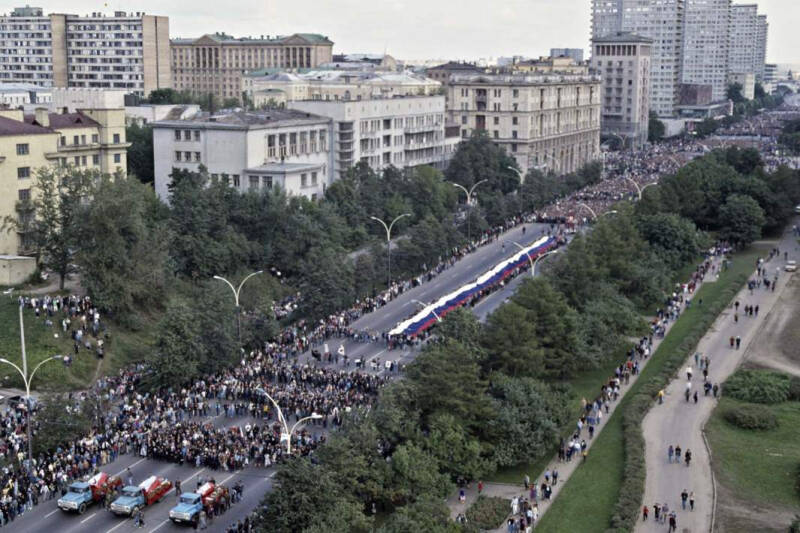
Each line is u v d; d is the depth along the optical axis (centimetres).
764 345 17312
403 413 11762
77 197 17575
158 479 11288
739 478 12025
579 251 17800
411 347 16825
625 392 15075
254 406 13625
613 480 11988
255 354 16062
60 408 12419
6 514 10656
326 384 14588
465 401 12131
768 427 13612
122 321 16975
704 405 14512
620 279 19275
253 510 10425
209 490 10962
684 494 11181
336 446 10662
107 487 11250
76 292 17938
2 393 14375
